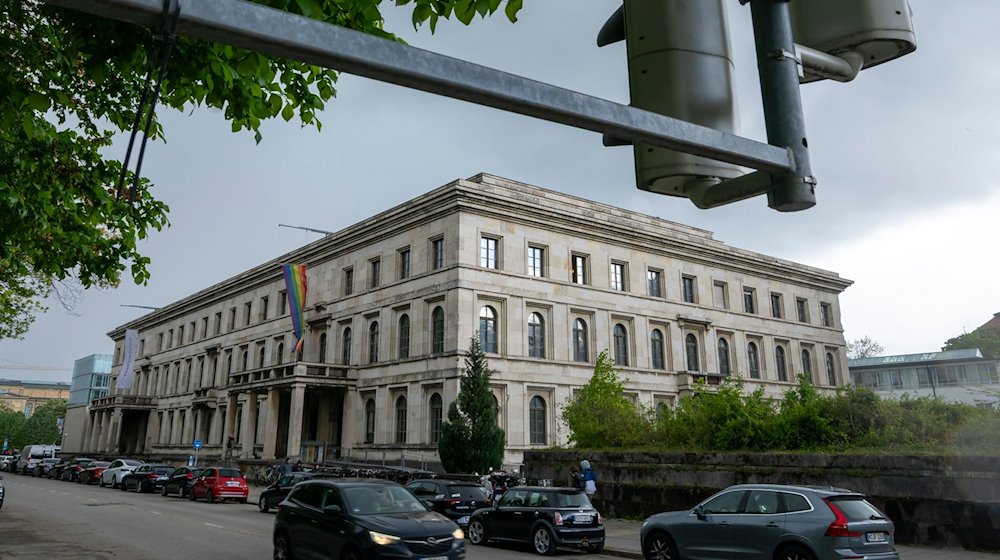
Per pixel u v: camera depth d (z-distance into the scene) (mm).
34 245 14008
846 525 11797
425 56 1914
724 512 13594
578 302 47031
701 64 2521
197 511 29859
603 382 34281
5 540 19188
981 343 67312
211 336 68625
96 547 18016
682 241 53312
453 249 42875
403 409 44562
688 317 52062
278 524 14164
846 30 2531
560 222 47281
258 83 8289
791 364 58844
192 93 8406
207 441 65750
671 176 2609
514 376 42844
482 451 33594
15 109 8102
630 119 2139
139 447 79688
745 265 57688
